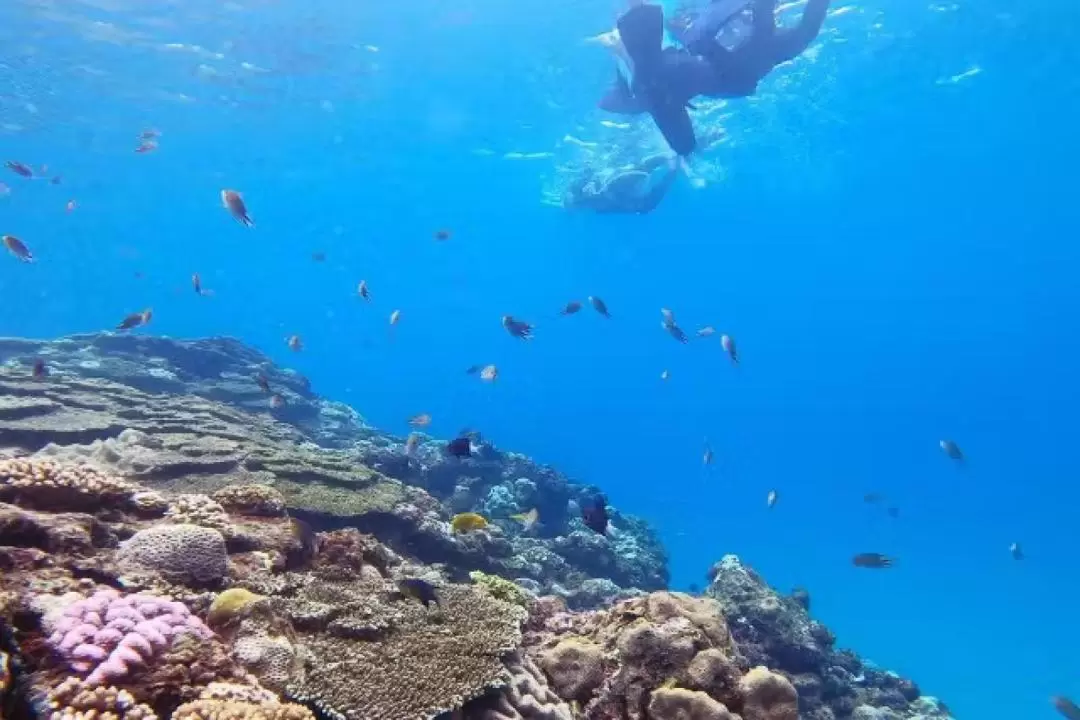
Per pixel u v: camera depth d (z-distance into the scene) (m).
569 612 6.45
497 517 14.95
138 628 3.29
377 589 5.18
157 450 9.77
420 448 16.84
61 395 11.83
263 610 4.11
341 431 18.70
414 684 4.02
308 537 5.51
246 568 4.83
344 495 9.90
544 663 4.95
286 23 25.05
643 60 11.05
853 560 12.34
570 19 23.45
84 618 3.26
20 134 39.12
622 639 4.75
